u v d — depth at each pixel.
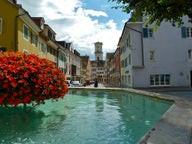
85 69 96.50
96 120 8.31
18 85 7.52
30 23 23.19
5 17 19.98
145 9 7.91
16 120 8.08
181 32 28.94
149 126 7.25
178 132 4.55
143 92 17.86
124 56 38.19
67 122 7.91
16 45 19.92
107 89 24.47
